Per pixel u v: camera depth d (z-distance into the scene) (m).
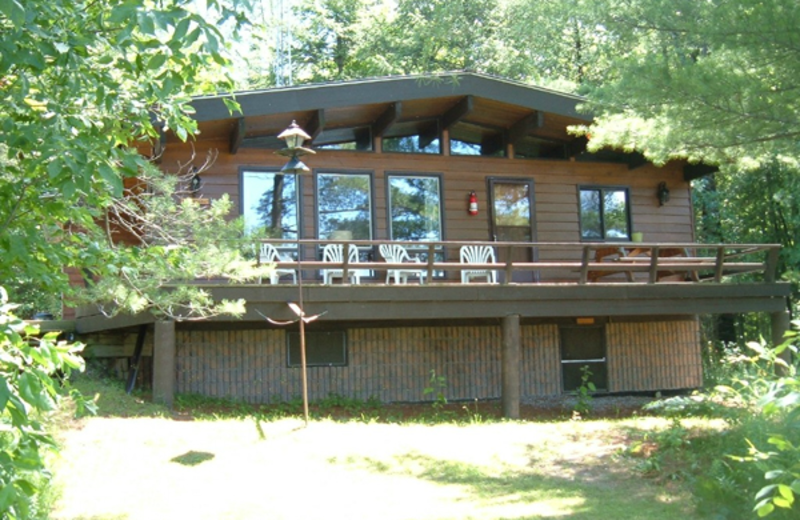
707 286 12.41
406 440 8.66
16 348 2.86
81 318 12.18
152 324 11.25
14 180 4.46
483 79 12.66
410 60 26.02
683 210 15.19
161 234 7.18
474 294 11.04
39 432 2.96
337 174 12.78
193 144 11.92
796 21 6.99
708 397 9.91
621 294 11.86
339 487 6.95
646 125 8.99
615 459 7.86
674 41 8.37
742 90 7.59
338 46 29.61
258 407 11.29
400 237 13.07
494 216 13.70
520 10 24.02
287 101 11.48
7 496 2.62
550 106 13.10
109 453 7.61
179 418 9.38
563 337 13.95
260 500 6.50
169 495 6.62
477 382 13.04
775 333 13.02
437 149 13.51
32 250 4.50
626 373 14.21
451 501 6.50
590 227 14.46
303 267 10.46
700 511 5.89
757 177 21.72
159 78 4.46
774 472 3.77
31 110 4.25
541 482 7.17
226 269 7.53
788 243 22.47
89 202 4.75
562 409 12.30
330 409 11.53
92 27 4.26
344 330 12.49
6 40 3.74
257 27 4.71
